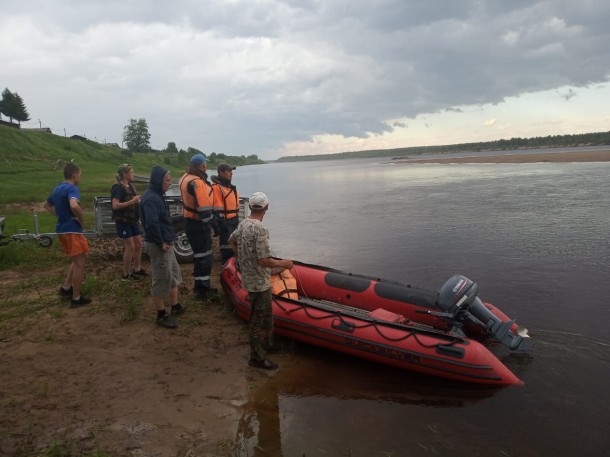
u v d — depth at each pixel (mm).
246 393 4363
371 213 17016
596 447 3627
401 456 3510
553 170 35344
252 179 57156
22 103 70500
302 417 4023
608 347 5273
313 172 77875
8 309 5918
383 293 6008
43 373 4316
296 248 11227
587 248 9664
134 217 7137
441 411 4148
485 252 9852
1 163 37656
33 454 3135
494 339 5355
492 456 3523
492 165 51250
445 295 5199
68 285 6320
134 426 3613
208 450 3453
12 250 8602
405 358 4727
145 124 116375
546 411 4109
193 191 6113
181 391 4242
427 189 26219
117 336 5223
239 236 4668
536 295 7035
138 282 7121
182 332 5465
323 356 5277
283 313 5453
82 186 25266
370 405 4246
